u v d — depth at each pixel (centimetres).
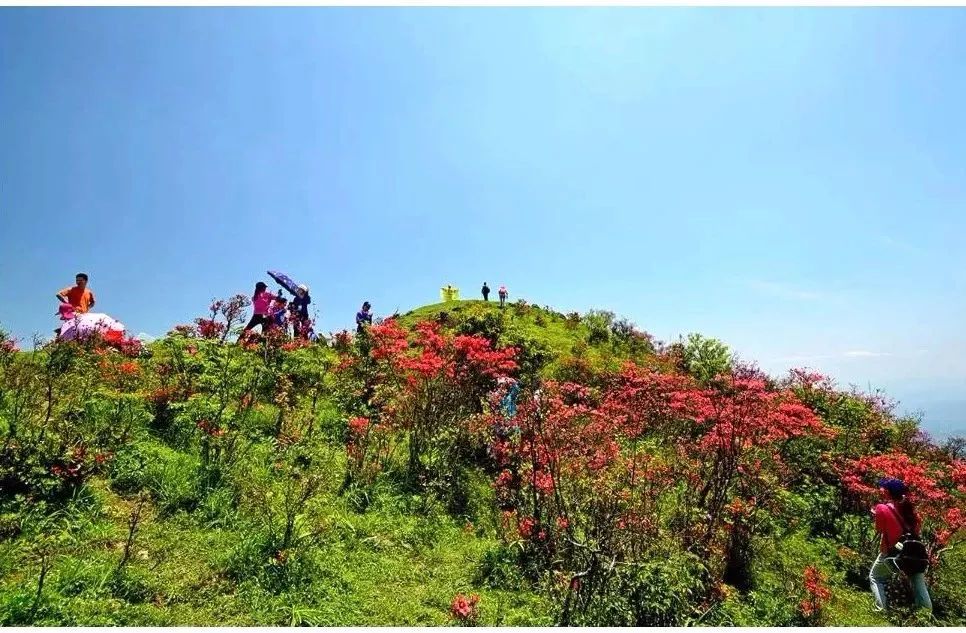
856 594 791
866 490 978
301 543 609
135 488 662
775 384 1568
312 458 859
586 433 835
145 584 502
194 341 1028
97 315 1241
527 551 699
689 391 1081
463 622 545
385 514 763
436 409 1011
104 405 793
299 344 1259
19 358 925
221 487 697
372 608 553
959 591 832
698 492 860
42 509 569
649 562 607
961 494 1038
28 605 437
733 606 640
